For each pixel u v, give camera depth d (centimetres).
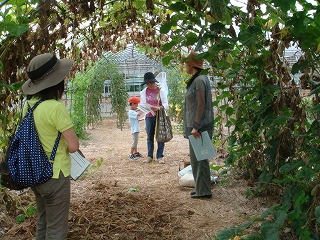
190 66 434
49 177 258
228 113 427
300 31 251
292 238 302
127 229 360
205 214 399
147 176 581
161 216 391
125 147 908
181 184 504
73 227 363
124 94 1250
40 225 293
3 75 331
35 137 257
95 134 1178
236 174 502
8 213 392
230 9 291
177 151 809
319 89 264
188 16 286
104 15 470
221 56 423
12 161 258
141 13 468
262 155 435
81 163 325
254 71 358
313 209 277
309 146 312
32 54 333
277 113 346
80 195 468
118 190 493
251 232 337
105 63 1191
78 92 1080
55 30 392
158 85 707
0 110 350
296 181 304
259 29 264
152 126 675
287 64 351
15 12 325
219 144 595
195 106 429
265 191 419
